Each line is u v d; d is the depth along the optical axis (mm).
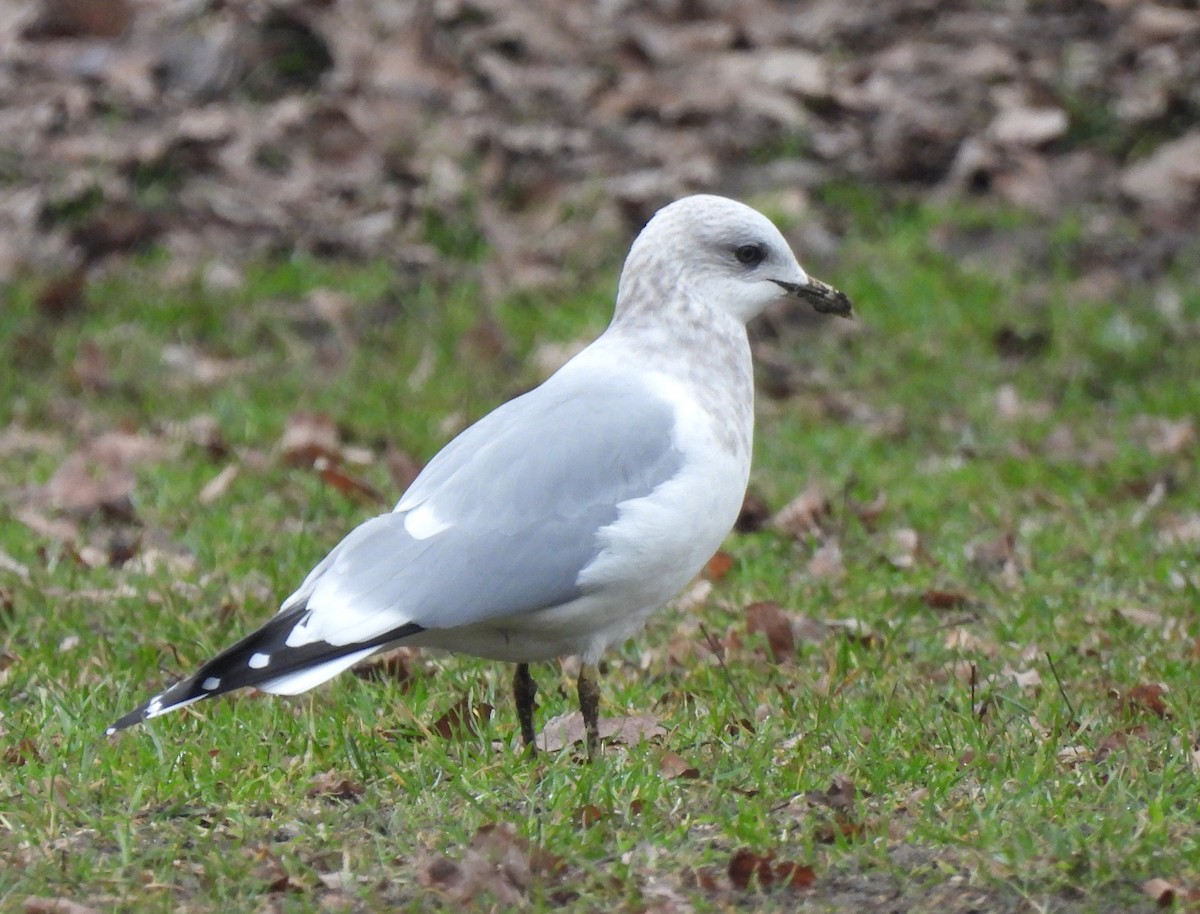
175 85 18188
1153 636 10102
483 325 15250
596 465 7988
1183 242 16578
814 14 19750
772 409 14555
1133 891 6887
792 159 17703
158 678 9539
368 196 17078
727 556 11375
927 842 7258
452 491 8000
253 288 15875
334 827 7441
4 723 8609
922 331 15570
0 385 14414
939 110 18172
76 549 11414
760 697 9172
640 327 8586
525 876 6934
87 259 16391
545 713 9086
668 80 18562
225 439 13570
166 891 6902
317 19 18656
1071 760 8148
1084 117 18031
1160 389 14758
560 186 17281
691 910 6793
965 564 11578
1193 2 19297
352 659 7633
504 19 19078
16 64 18344
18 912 6723
